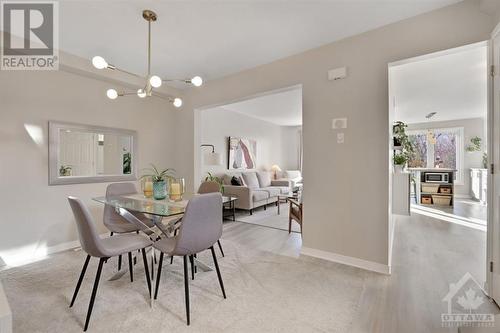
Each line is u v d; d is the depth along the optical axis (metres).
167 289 2.00
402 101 5.07
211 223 1.79
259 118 6.97
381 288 2.02
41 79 2.76
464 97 4.78
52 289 1.99
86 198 3.15
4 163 2.53
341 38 2.54
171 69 3.35
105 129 3.32
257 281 2.15
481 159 6.71
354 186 2.48
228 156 5.91
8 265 2.47
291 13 2.13
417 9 2.07
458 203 6.00
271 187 6.25
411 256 2.69
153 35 2.47
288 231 3.77
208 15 2.15
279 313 1.69
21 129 2.63
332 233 2.61
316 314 1.67
